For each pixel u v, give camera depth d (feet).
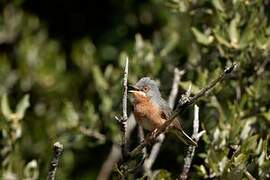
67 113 47.01
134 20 56.03
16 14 57.36
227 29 41.09
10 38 56.95
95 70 48.16
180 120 42.75
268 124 40.01
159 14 54.60
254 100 40.27
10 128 42.83
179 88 44.47
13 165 42.45
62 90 53.93
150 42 53.01
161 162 45.16
